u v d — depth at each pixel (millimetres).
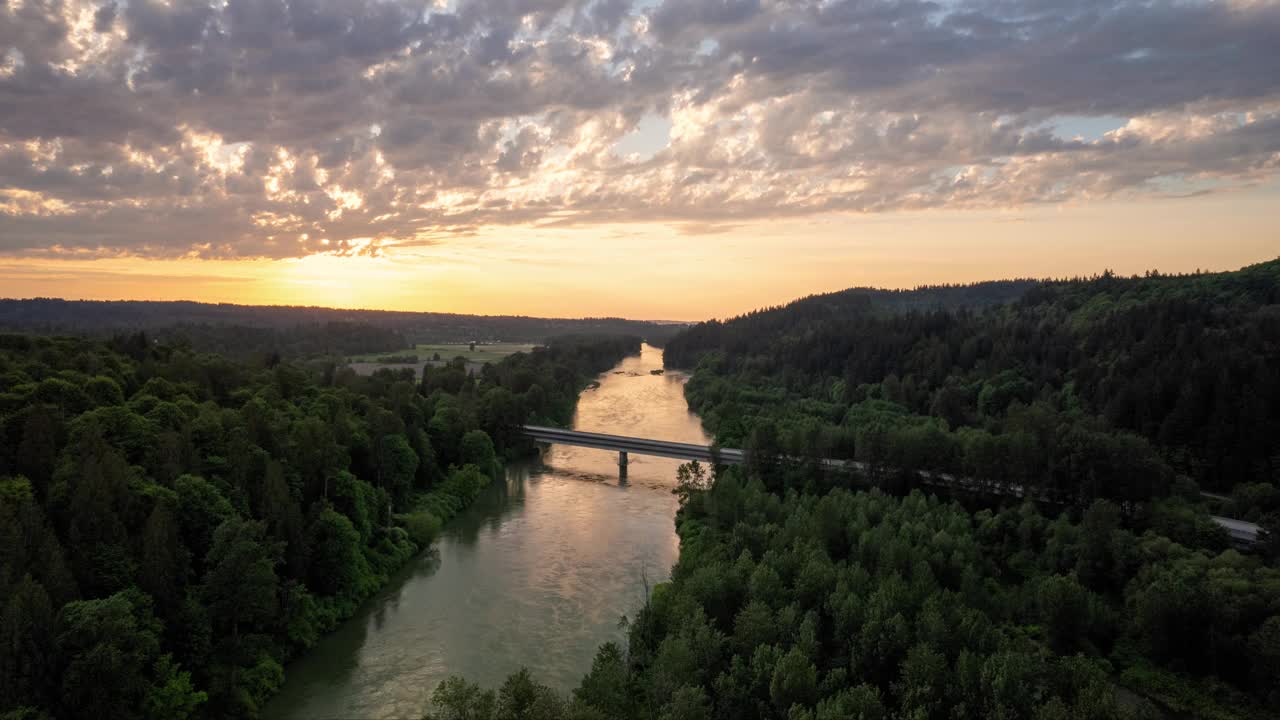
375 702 80312
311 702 80312
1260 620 88562
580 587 111312
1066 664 73500
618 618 100688
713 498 127250
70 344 154125
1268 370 154000
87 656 64188
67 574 70188
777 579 87562
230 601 80000
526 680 59812
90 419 98312
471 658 89688
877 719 66625
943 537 106312
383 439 136250
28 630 62969
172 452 93750
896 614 78312
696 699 64500
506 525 142500
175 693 71125
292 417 136250
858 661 77188
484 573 116812
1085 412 179125
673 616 81625
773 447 152875
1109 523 111062
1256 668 84500
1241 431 144250
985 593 98375
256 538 87500
